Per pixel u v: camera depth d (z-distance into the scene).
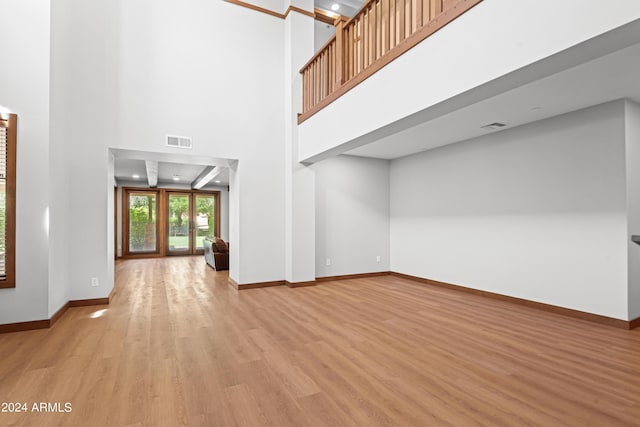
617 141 3.42
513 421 1.82
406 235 6.33
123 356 2.67
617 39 1.73
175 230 10.95
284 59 5.68
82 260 4.21
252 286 5.32
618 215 3.41
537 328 3.37
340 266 6.19
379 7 3.56
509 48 2.11
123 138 4.46
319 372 2.40
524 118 4.01
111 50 4.43
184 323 3.53
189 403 1.99
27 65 3.35
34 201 3.34
